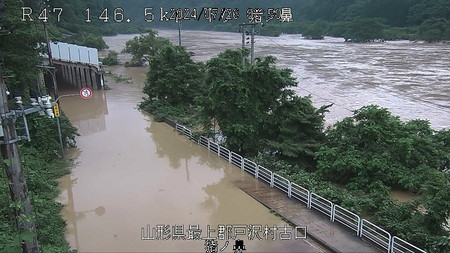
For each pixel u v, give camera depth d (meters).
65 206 12.56
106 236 10.69
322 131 18.48
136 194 13.42
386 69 46.81
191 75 26.52
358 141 15.27
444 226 10.97
